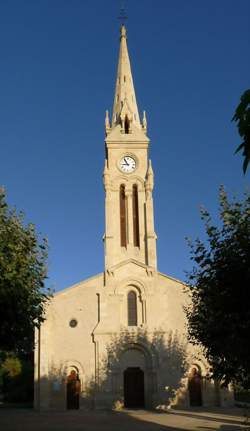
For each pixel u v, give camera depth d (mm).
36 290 28734
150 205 61719
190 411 48969
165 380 53750
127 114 66562
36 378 53406
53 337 55000
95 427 36281
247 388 24828
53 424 38469
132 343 55000
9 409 55812
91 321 55875
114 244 60125
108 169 63312
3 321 26703
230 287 22266
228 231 25188
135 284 57312
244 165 7418
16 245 27500
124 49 73062
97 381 53531
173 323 55906
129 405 53688
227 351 24016
